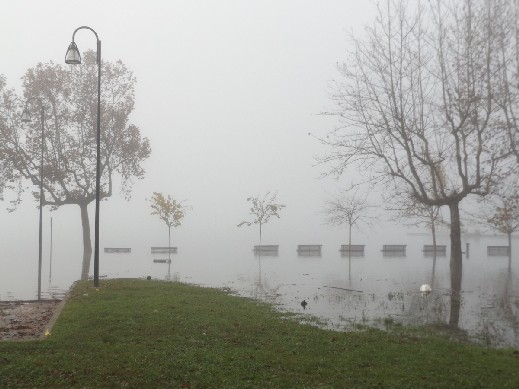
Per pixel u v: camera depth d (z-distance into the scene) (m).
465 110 20.14
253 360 8.84
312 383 7.68
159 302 14.91
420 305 16.84
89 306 13.99
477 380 7.93
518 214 30.70
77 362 8.52
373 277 25.94
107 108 40.03
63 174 38.06
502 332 12.65
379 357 9.27
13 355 8.85
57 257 39.66
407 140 21.42
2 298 19.14
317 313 14.99
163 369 8.23
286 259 38.53
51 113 38.94
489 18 19.34
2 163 38.62
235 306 15.03
